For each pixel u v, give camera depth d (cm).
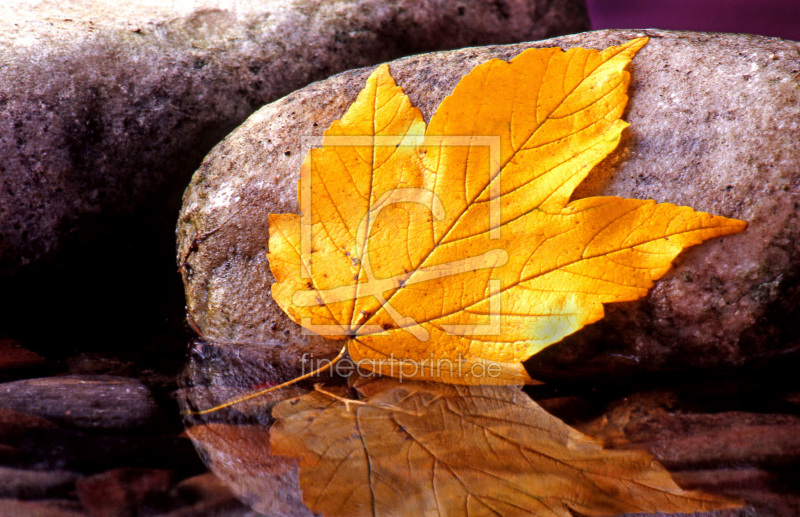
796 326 57
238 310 60
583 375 57
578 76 57
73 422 54
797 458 53
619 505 51
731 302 57
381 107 57
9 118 61
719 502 51
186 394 56
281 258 58
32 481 52
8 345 59
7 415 54
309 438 54
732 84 58
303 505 51
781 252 57
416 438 54
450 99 57
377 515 51
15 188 61
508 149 57
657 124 58
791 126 57
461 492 52
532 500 52
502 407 55
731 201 57
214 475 52
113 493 51
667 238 56
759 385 56
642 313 57
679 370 57
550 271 57
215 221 60
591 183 58
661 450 53
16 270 61
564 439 54
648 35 60
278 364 58
